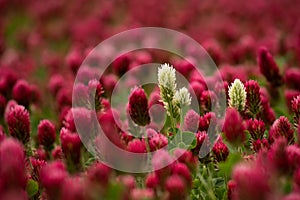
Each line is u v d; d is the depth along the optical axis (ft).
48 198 2.93
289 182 2.98
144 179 3.22
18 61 7.02
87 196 2.94
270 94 4.40
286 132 3.38
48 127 3.79
